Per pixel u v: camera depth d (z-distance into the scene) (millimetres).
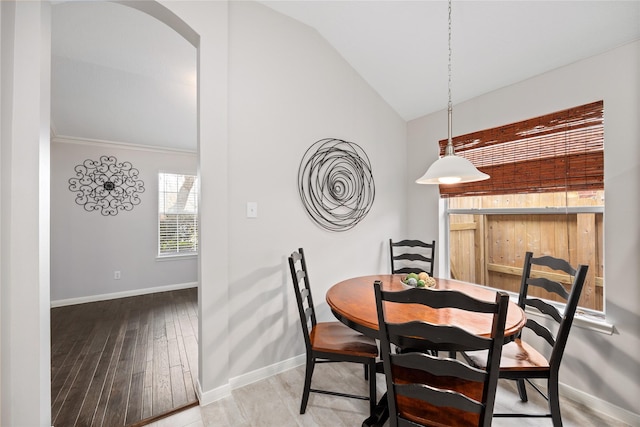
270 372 2162
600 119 1786
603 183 1778
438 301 1020
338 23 2359
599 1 1591
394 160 3043
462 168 1561
